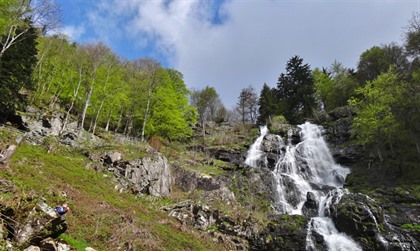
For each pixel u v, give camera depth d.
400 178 28.00
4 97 24.41
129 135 40.62
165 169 26.77
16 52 26.47
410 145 30.88
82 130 30.88
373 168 31.20
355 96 49.03
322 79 58.81
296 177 33.22
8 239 7.67
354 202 22.98
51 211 9.34
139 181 23.66
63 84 37.62
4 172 13.97
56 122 28.80
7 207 8.09
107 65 36.00
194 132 52.88
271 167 37.38
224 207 24.14
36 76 36.88
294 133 44.59
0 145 16.52
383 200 24.64
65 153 23.58
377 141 31.38
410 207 23.25
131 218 16.25
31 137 23.73
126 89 37.88
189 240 17.59
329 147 39.16
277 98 59.91
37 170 17.50
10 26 26.64
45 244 8.56
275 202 28.06
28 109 28.97
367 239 20.61
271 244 21.31
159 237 15.73
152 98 40.19
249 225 22.39
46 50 36.75
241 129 54.66
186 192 26.84
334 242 20.83
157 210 21.09
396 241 20.03
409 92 29.27
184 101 45.31
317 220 23.11
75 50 37.72
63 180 18.17
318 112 50.66
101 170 22.64
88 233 12.49
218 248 18.92
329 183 34.22
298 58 60.31
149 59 41.69
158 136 40.09
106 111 38.97
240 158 40.12
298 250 20.80
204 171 30.81
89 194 17.72
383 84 32.34
